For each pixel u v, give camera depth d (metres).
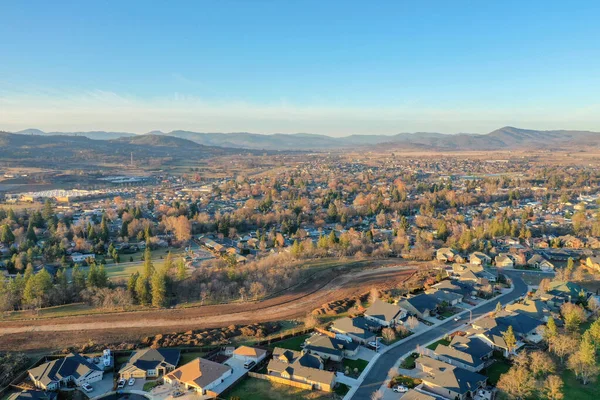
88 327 131.25
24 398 90.69
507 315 129.00
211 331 126.31
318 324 130.62
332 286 169.12
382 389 95.81
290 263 188.75
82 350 115.88
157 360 104.81
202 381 95.88
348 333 120.50
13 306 145.00
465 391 91.94
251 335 124.12
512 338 109.50
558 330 121.25
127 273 187.25
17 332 127.56
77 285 157.00
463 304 148.50
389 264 199.00
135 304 149.50
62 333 127.19
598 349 105.94
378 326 127.88
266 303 151.50
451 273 182.50
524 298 150.38
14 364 106.44
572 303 140.50
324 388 95.69
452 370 97.00
